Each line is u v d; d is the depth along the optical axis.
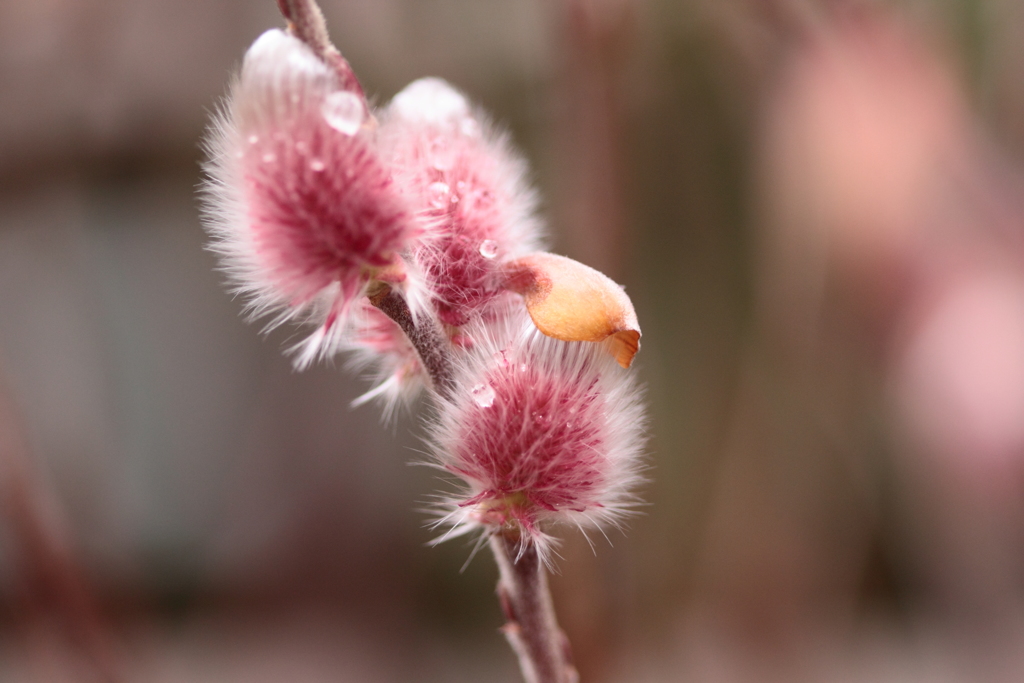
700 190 0.55
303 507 0.62
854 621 0.57
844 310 0.44
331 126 0.21
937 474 0.44
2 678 0.48
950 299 0.38
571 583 0.33
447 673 0.58
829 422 0.50
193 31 0.58
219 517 0.62
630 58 0.39
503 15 0.53
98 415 0.61
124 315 0.63
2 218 0.59
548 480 0.22
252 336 0.63
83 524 0.59
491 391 0.22
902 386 0.43
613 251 0.35
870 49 0.36
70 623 0.34
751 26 0.45
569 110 0.35
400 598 0.61
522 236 0.23
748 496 0.52
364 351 0.23
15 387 0.54
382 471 0.62
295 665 0.58
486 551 0.61
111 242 0.62
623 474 0.22
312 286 0.21
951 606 0.51
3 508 0.33
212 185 0.22
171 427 0.63
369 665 0.59
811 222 0.42
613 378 0.22
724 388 0.56
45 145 0.57
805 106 0.39
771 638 0.51
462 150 0.22
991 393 0.38
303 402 0.62
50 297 0.61
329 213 0.21
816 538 0.52
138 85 0.57
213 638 0.60
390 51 0.56
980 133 0.40
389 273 0.21
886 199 0.39
